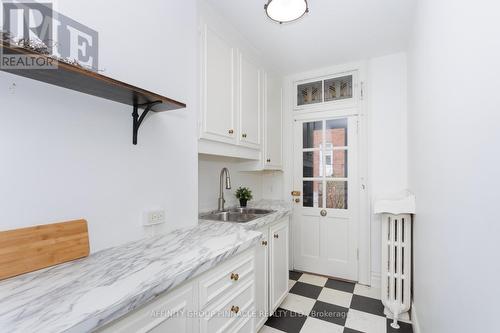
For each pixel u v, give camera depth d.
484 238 0.62
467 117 0.75
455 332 0.85
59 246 0.88
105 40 1.04
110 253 1.01
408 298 1.95
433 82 1.20
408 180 2.31
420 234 1.64
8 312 0.59
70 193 0.93
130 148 1.16
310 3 1.71
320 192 2.90
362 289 2.49
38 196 0.85
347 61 2.66
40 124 0.85
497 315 0.54
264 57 2.52
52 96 0.88
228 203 2.44
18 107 0.80
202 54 1.61
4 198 0.77
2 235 0.75
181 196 1.43
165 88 1.33
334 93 2.85
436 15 1.13
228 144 1.92
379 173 2.55
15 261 0.77
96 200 1.02
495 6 0.57
